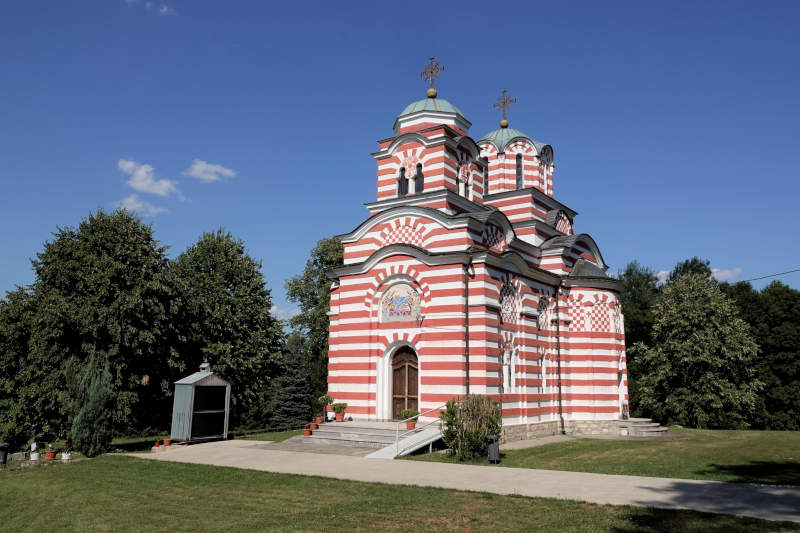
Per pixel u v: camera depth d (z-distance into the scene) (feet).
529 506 45.88
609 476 59.62
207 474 64.80
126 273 106.11
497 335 94.38
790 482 57.36
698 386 141.79
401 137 110.32
